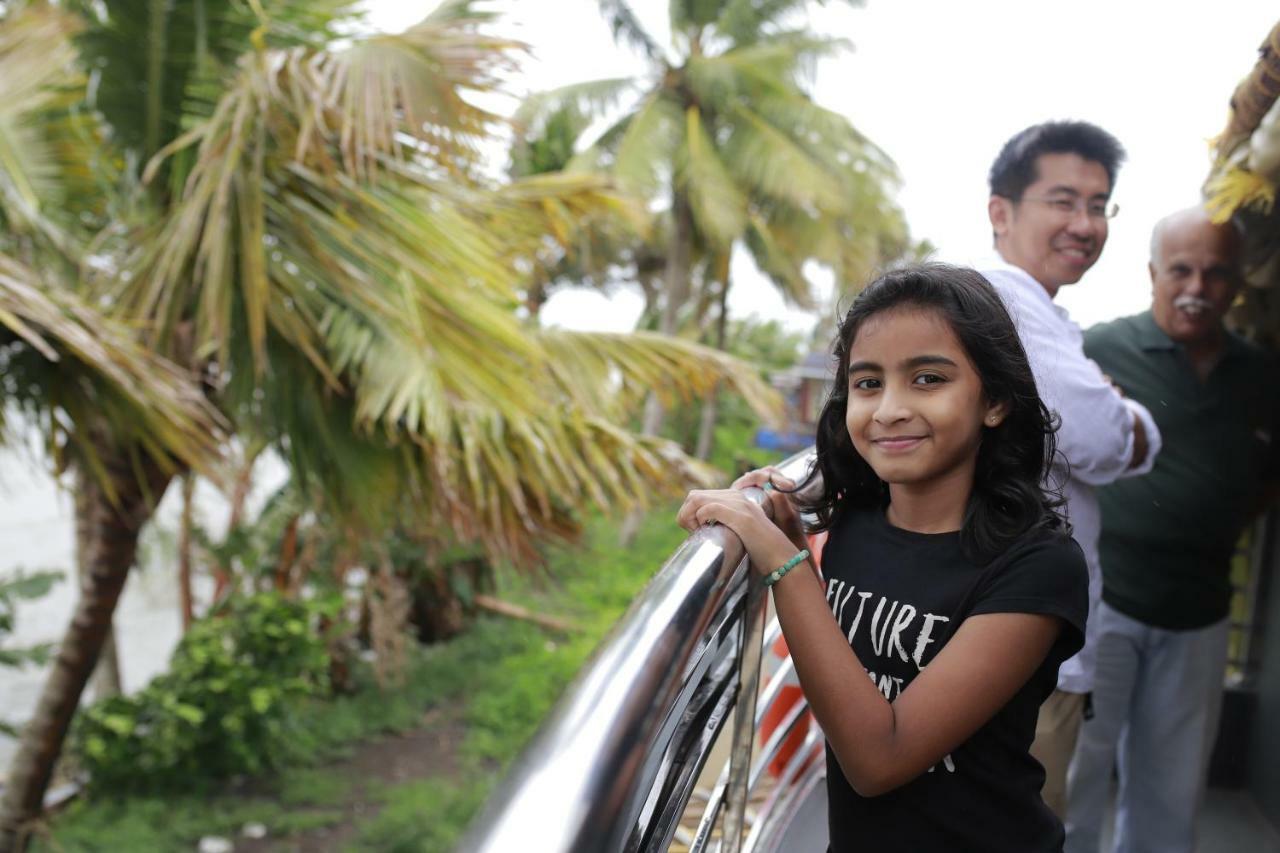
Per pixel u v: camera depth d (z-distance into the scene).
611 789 0.55
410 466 4.71
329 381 4.39
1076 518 1.87
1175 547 2.30
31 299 3.57
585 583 16.58
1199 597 2.34
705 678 1.06
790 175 16.97
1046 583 1.04
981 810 1.08
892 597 1.12
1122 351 2.43
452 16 4.67
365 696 11.97
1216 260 2.27
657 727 0.64
